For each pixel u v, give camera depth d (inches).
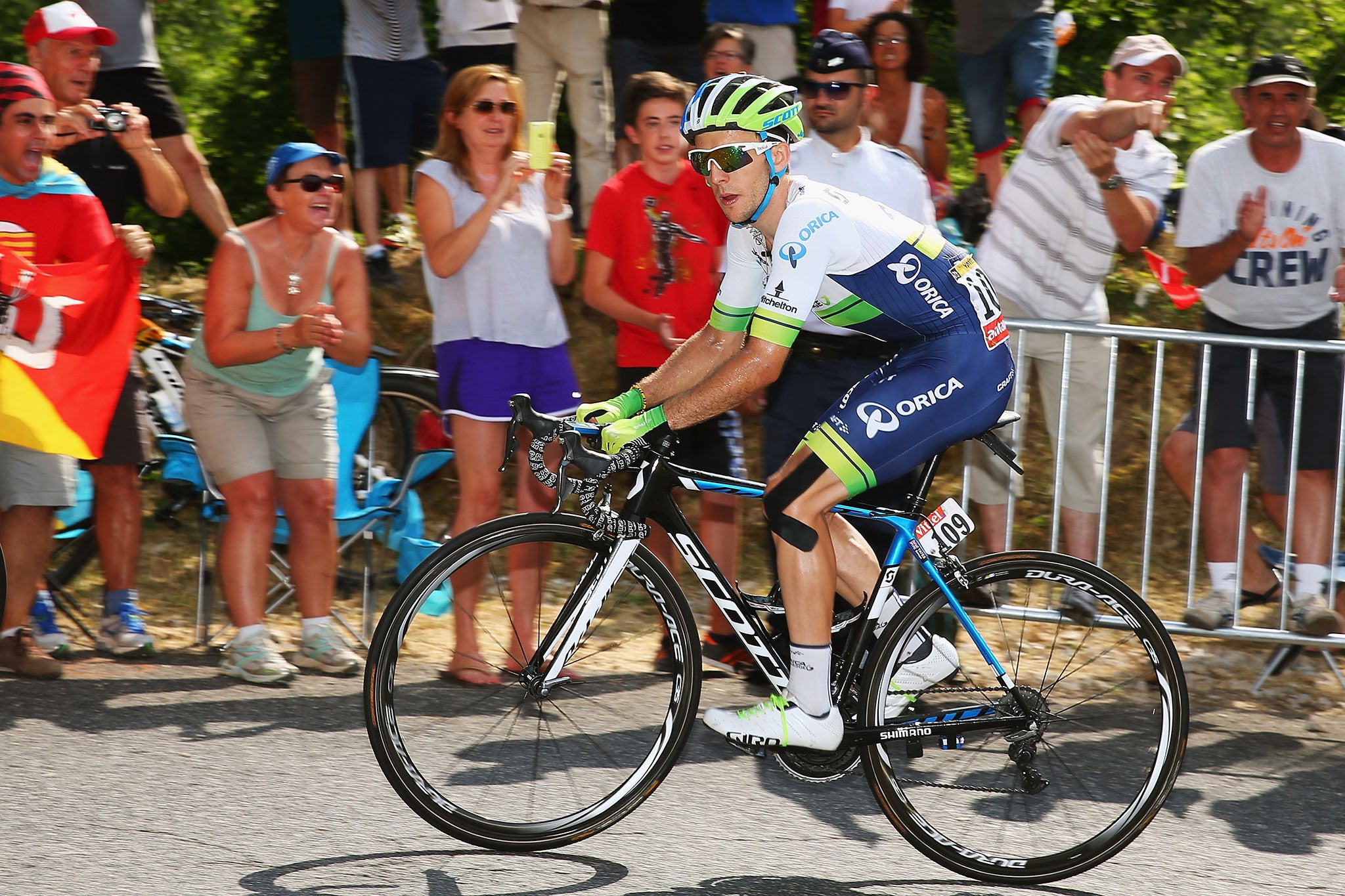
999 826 341.4
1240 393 466.6
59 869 302.4
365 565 497.0
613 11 621.0
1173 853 342.0
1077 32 836.0
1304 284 470.9
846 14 606.9
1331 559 470.9
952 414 323.0
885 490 414.9
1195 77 783.7
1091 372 484.1
